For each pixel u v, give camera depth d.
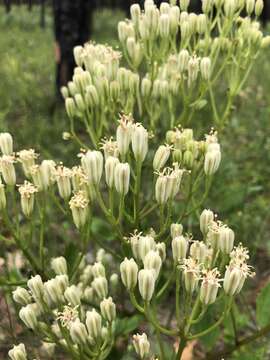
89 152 0.10
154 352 0.13
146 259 0.10
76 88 0.13
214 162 0.11
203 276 0.09
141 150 0.11
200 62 0.13
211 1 0.13
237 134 0.32
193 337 0.10
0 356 0.15
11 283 0.12
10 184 0.11
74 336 0.10
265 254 0.21
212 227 0.10
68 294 0.10
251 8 0.14
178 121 0.14
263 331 0.12
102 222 0.15
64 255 0.12
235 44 0.14
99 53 0.13
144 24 0.13
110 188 0.11
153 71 0.14
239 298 0.19
